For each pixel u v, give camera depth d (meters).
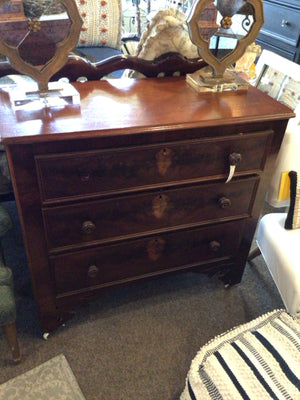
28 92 1.03
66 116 0.98
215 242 1.33
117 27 2.24
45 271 1.15
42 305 1.24
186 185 1.15
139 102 1.09
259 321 1.06
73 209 1.05
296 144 1.30
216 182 1.18
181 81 1.26
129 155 1.01
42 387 1.20
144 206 1.14
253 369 0.89
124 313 1.46
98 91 1.14
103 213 1.10
